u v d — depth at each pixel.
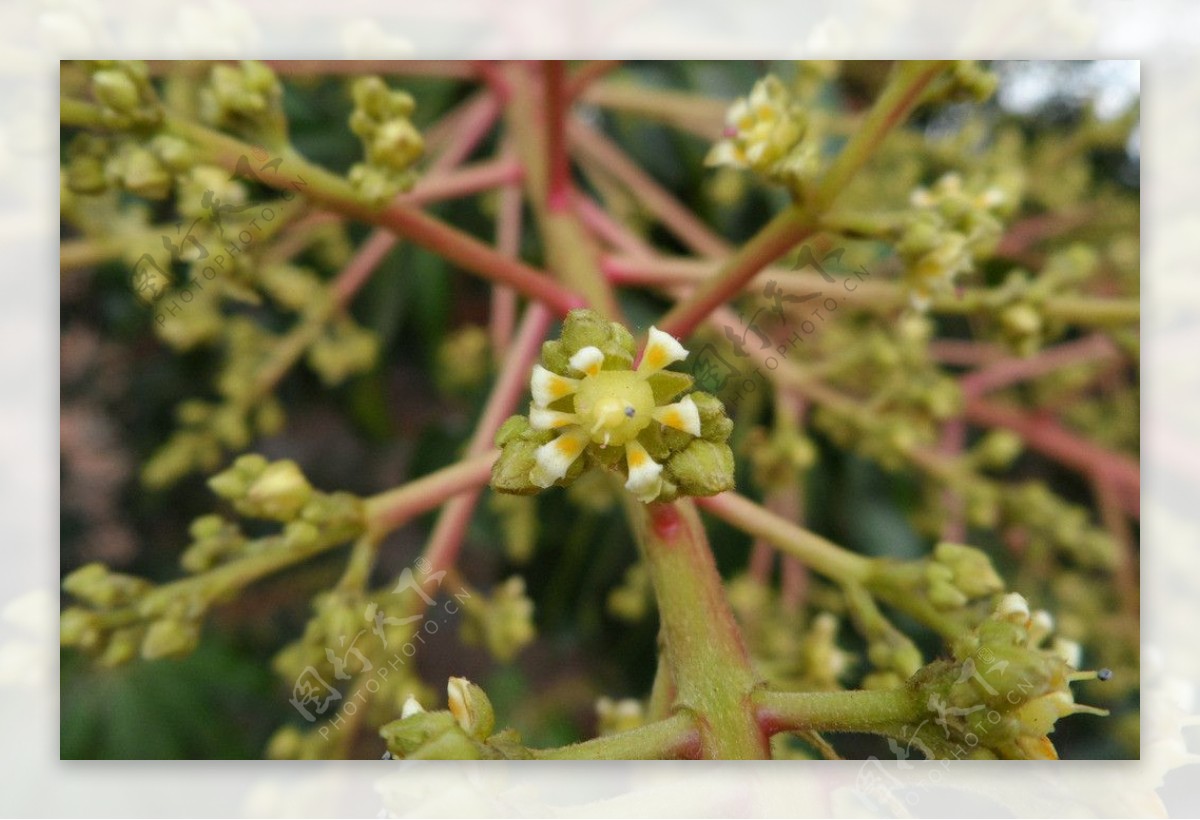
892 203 0.17
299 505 0.10
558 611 0.21
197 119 0.12
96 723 0.18
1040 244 0.19
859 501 0.19
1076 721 0.16
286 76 0.16
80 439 0.20
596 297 0.11
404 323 0.24
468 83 0.19
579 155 0.19
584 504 0.20
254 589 0.21
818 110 0.16
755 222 0.20
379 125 0.10
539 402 0.09
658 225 0.20
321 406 0.24
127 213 0.12
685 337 0.10
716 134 0.18
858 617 0.10
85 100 0.11
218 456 0.18
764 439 0.16
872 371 0.16
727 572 0.19
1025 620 0.09
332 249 0.20
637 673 0.22
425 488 0.11
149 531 0.21
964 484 0.16
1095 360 0.18
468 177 0.13
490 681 0.21
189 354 0.20
